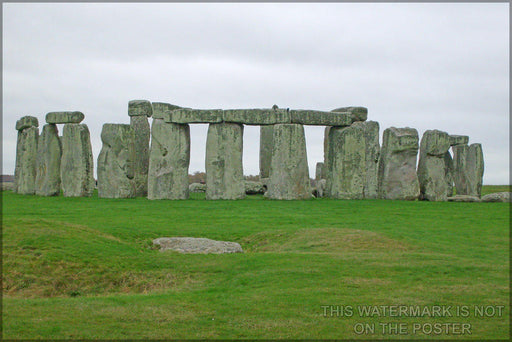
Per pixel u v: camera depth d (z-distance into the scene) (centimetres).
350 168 3828
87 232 2206
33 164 4325
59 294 1762
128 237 2338
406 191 3850
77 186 3972
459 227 2673
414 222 2789
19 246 1938
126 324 1479
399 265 1947
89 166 4000
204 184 4919
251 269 1919
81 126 4016
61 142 4188
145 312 1555
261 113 3700
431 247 2252
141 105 4244
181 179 3750
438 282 1797
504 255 2147
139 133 4212
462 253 2170
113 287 1834
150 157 3781
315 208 3197
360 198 3822
